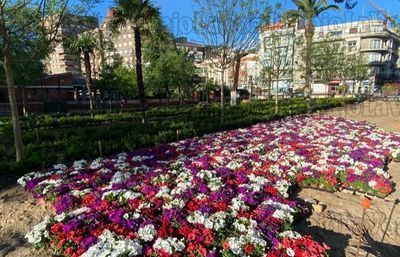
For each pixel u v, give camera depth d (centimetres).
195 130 1412
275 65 2427
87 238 438
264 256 409
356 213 624
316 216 598
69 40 1045
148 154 991
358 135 1291
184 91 4031
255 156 918
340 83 5506
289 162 857
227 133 1384
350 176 739
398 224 602
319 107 2691
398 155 976
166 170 783
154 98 4381
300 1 2405
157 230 467
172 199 577
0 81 2314
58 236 460
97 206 556
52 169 855
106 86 3350
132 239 438
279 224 496
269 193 639
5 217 602
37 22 888
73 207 587
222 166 815
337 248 492
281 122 1734
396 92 4719
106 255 393
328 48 3322
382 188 697
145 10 1539
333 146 1066
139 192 629
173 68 3575
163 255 404
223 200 577
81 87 4688
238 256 412
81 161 920
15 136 904
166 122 1650
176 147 1088
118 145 1105
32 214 612
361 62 4362
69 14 920
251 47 1638
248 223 487
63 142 1175
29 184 717
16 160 920
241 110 2308
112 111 2836
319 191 727
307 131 1395
